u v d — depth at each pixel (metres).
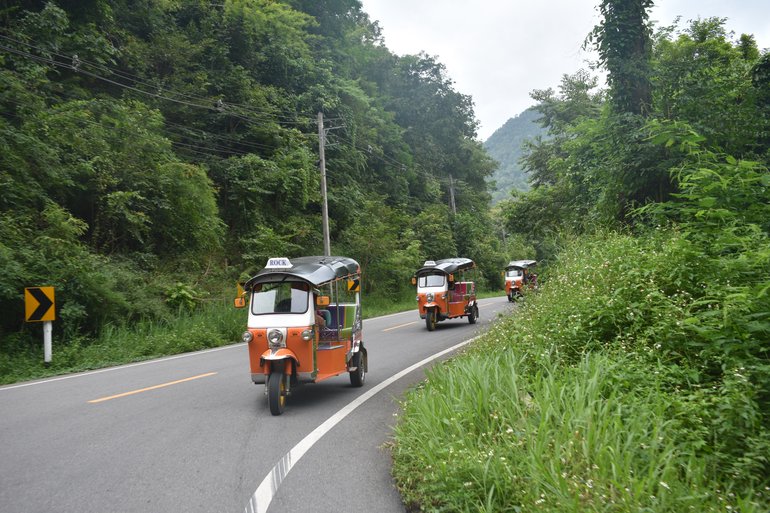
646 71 12.96
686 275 6.52
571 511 3.33
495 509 3.76
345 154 34.38
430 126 56.50
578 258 10.05
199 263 21.14
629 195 11.98
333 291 8.87
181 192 19.70
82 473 5.00
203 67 26.69
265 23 31.70
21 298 12.36
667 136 8.84
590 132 14.23
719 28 20.95
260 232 23.89
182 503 4.30
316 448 5.77
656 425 4.18
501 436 4.69
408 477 4.57
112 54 22.12
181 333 15.28
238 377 10.21
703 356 5.20
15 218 13.62
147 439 6.12
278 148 27.58
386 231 32.59
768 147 11.48
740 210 6.55
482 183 63.59
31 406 7.84
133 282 16.62
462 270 21.44
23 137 14.46
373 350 13.91
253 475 4.95
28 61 17.28
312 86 32.62
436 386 6.64
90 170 16.44
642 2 13.50
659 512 3.21
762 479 3.67
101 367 11.85
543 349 6.74
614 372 5.42
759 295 4.64
